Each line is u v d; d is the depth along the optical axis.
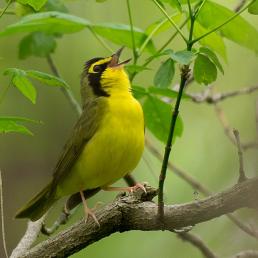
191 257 14.72
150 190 8.95
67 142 11.16
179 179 16.02
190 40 8.20
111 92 11.19
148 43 11.37
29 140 17.03
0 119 8.65
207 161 16.11
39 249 9.34
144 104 11.27
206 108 16.89
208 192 12.80
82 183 11.17
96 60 11.70
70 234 9.25
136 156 10.91
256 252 11.12
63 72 16.77
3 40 15.64
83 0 14.14
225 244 13.91
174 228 8.46
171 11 15.45
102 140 10.77
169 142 7.99
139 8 16.36
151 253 14.79
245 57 16.77
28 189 17.08
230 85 16.88
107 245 14.85
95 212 9.23
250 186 7.79
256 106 7.85
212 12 9.60
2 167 17.02
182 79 7.90
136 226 8.91
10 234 16.77
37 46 12.72
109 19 16.22
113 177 11.09
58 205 17.28
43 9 12.09
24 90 9.48
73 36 16.77
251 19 16.23
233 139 13.02
